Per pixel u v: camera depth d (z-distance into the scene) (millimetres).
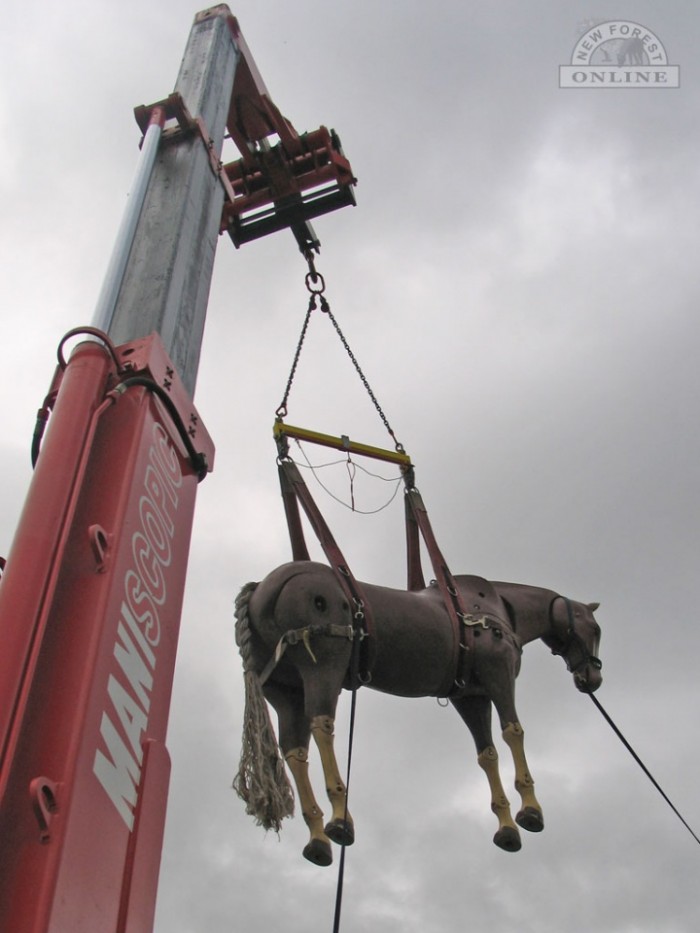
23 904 2256
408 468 5914
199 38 6195
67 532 2885
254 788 4312
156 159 5062
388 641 4785
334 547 4992
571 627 5863
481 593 5402
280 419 5711
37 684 2648
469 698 5148
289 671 4758
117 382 3465
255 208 7172
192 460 3783
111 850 2586
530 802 4688
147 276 4371
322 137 6941
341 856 3434
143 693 2955
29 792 2414
